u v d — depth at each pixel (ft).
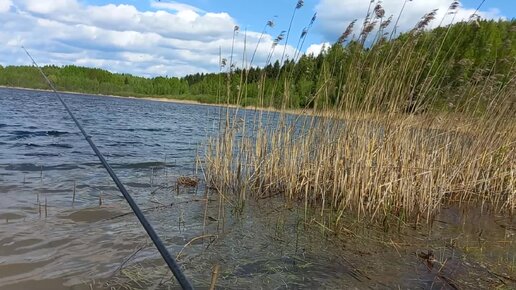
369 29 19.04
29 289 9.61
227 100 21.17
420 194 18.44
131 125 61.93
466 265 12.82
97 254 11.89
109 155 30.27
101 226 14.30
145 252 12.26
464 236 15.87
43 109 84.12
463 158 21.33
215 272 6.48
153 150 35.17
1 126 45.19
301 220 16.71
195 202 18.51
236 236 14.29
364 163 18.42
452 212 19.69
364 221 17.08
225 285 10.52
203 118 92.84
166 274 10.89
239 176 21.13
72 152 30.19
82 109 96.68
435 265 12.68
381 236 15.23
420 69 19.06
